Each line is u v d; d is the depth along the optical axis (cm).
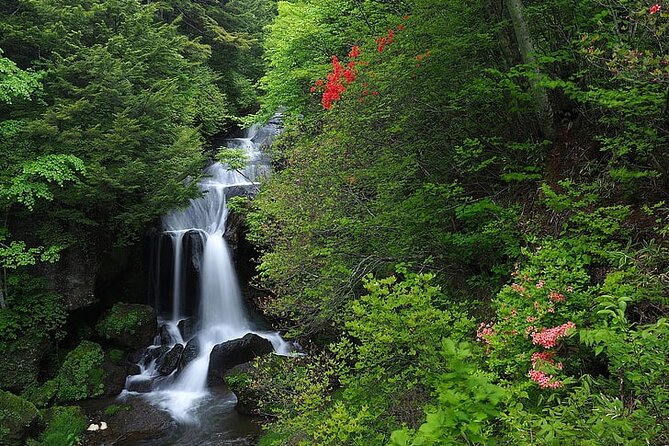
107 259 1209
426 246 592
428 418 208
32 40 1095
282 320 1094
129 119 1105
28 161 958
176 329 1256
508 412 280
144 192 1218
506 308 346
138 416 882
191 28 2069
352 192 635
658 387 220
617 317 243
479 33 557
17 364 952
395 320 350
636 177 405
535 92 507
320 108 973
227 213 1448
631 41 378
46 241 1054
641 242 376
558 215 464
